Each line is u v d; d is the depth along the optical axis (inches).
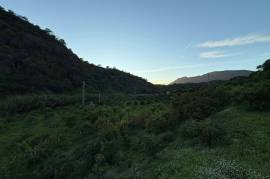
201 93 945.5
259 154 472.4
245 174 402.3
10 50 3905.0
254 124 630.5
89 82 4357.8
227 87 1035.9
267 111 714.2
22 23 5029.5
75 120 1433.3
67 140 1115.3
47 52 4564.5
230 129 619.5
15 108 2183.8
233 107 807.7
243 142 538.3
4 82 3120.1
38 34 5088.6
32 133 1375.5
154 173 503.2
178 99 938.1
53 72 4003.4
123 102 1846.7
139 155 681.0
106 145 789.2
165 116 893.2
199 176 414.6
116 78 5221.5
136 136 852.0
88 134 1117.1
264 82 805.9
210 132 587.8
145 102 1643.7
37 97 2431.1
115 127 1003.3
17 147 1187.9
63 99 2432.3
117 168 639.1
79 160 789.2
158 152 635.5
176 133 735.7
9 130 1557.6
